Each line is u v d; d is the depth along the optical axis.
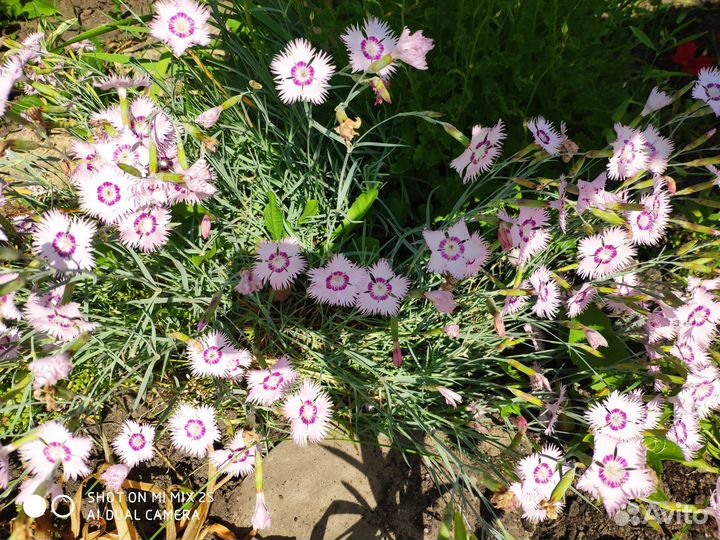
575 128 0.37
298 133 0.35
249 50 0.35
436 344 0.32
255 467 0.28
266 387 0.28
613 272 0.29
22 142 0.27
